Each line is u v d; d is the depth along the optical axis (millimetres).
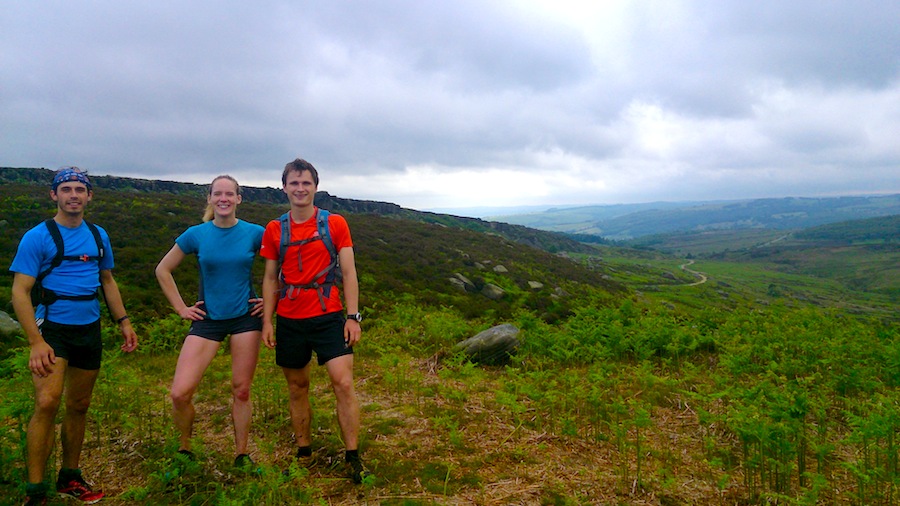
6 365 5805
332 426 5316
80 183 3746
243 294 4211
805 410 4629
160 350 9898
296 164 4121
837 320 10383
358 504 3789
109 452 4738
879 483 4223
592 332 9000
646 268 123750
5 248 23016
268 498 3643
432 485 4102
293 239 4121
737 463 4695
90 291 3822
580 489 4117
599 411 5926
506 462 4602
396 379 7281
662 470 4406
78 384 3838
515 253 53500
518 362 8570
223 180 4125
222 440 5098
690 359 8602
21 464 4305
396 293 25172
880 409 4812
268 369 7504
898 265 184375
